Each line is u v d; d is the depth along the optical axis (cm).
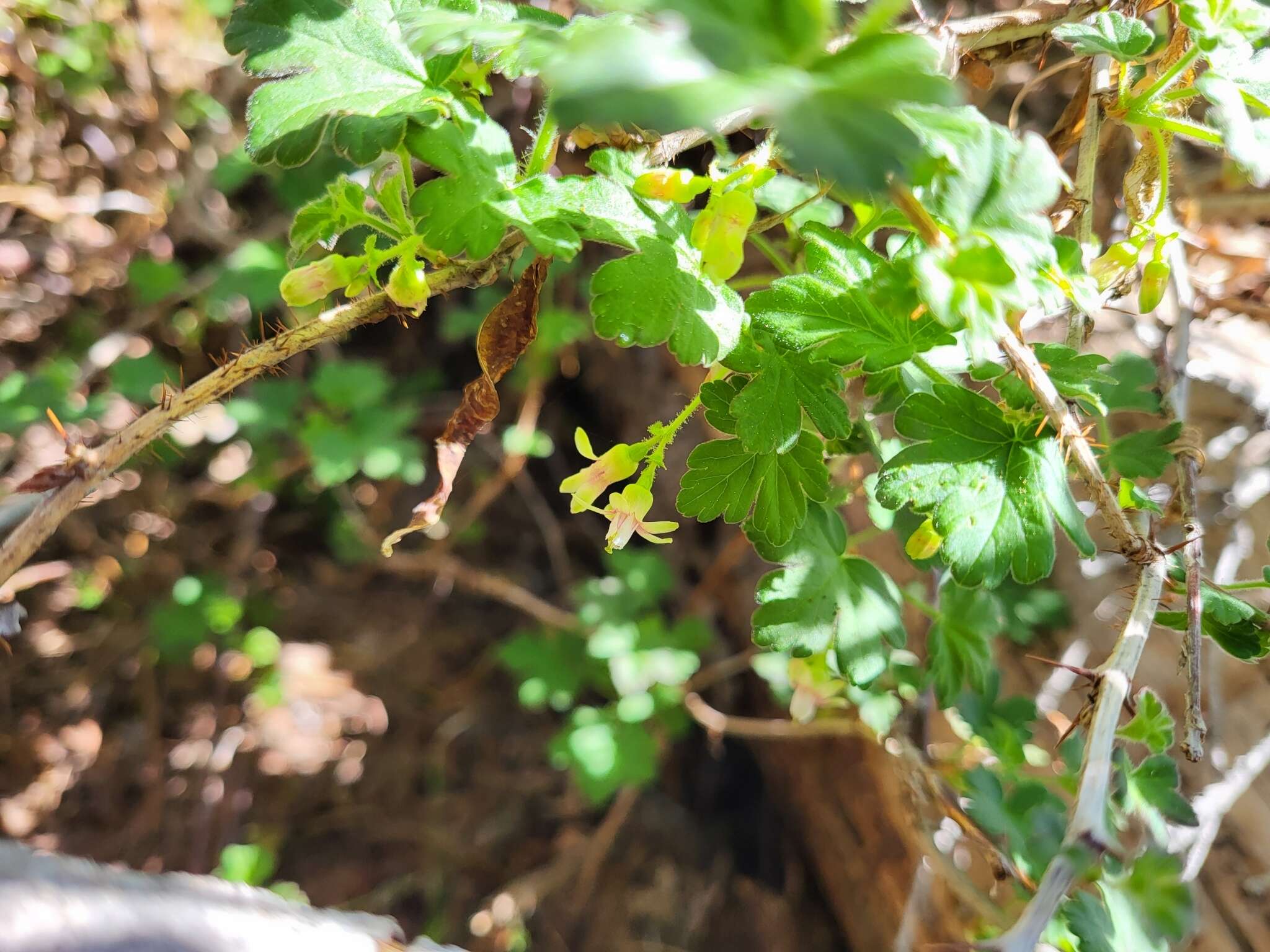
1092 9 12
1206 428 19
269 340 10
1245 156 10
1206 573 17
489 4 11
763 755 30
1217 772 17
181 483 34
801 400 11
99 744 31
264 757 32
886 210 11
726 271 10
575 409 38
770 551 13
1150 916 12
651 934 29
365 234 14
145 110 32
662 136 10
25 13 29
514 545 37
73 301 33
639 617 32
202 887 9
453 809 32
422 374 38
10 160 30
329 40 10
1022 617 18
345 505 36
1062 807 15
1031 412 11
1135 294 20
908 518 15
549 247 9
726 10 6
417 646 35
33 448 30
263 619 34
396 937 9
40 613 32
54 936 7
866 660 13
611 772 28
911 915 17
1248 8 10
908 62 6
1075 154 19
